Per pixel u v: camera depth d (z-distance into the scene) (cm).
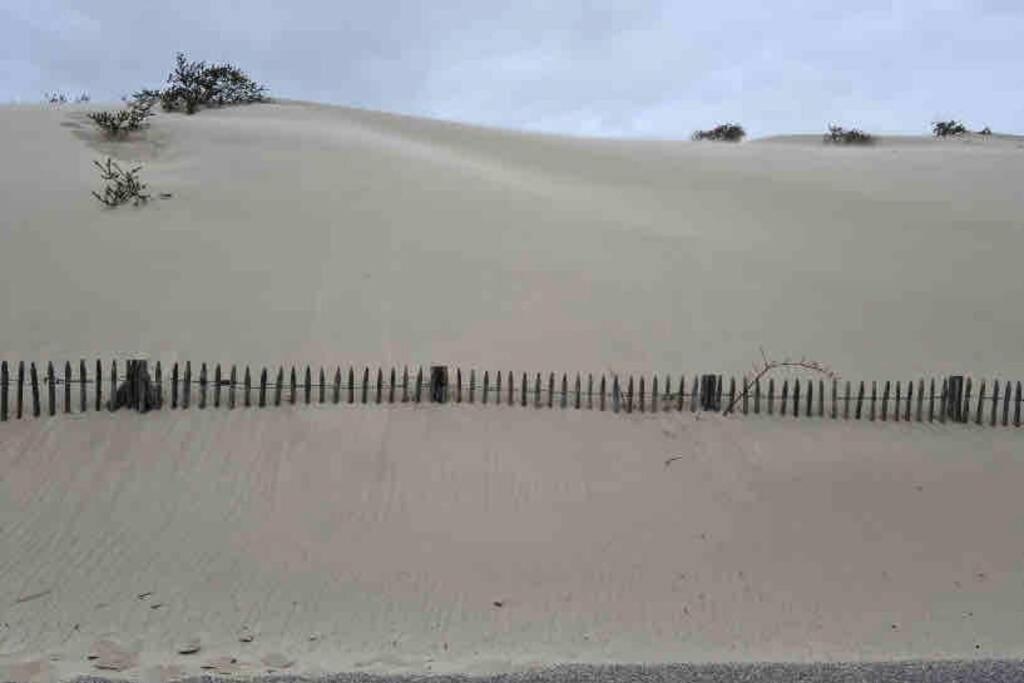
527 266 1997
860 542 1084
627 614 895
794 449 1330
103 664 730
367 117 4006
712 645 831
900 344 1836
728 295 1980
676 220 2555
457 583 946
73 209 2075
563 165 3325
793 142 5722
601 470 1233
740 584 969
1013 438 1431
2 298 1639
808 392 1441
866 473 1274
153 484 1123
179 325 1608
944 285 2216
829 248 2436
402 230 2128
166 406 1309
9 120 2869
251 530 1038
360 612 877
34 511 1045
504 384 1480
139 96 3803
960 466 1320
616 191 2902
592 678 695
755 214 2750
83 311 1623
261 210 2170
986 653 815
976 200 3106
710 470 1254
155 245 1922
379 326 1666
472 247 2070
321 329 1634
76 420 1248
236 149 2702
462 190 2480
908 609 923
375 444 1250
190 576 930
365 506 1111
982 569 1029
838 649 823
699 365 1641
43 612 840
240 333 1596
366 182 2447
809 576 995
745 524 1116
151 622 834
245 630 829
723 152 3938
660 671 720
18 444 1181
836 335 1842
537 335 1684
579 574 977
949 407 1485
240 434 1248
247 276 1823
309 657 773
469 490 1163
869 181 3359
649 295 1923
